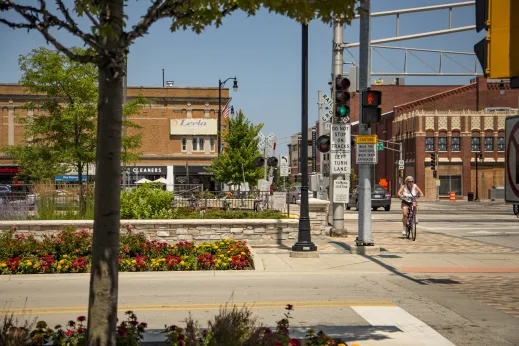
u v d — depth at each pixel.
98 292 4.92
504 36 4.93
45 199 19.03
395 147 80.38
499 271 13.33
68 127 26.02
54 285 11.69
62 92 26.38
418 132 71.19
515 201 4.19
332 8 6.13
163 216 19.27
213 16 5.71
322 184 26.02
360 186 16.17
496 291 10.92
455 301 9.96
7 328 5.86
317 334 6.84
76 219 18.45
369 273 13.01
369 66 15.61
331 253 15.98
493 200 67.19
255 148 56.22
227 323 6.00
